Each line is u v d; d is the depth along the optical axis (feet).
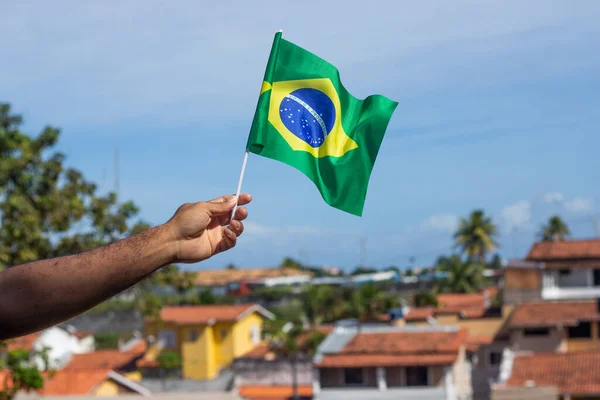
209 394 88.33
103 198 87.45
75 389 110.32
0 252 75.92
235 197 13.73
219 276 342.85
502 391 106.83
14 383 67.26
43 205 82.48
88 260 12.05
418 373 133.49
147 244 12.45
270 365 166.81
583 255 175.63
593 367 117.39
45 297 11.75
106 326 232.12
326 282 317.42
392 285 306.76
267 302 273.54
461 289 282.56
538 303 161.79
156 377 177.06
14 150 82.64
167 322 180.04
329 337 144.56
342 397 132.77
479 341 177.58
